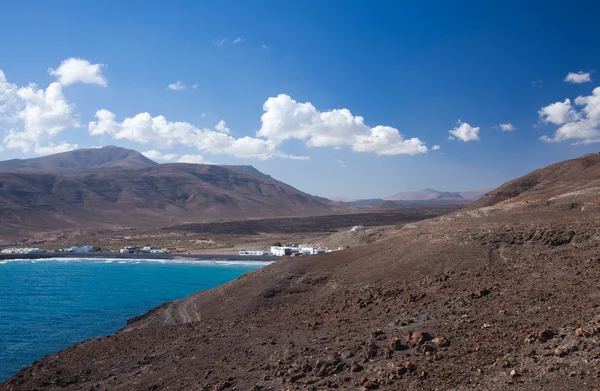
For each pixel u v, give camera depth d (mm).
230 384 21438
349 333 24922
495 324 20188
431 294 29594
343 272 46656
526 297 22984
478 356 17203
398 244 50281
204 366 25328
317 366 20516
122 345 34125
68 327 50688
